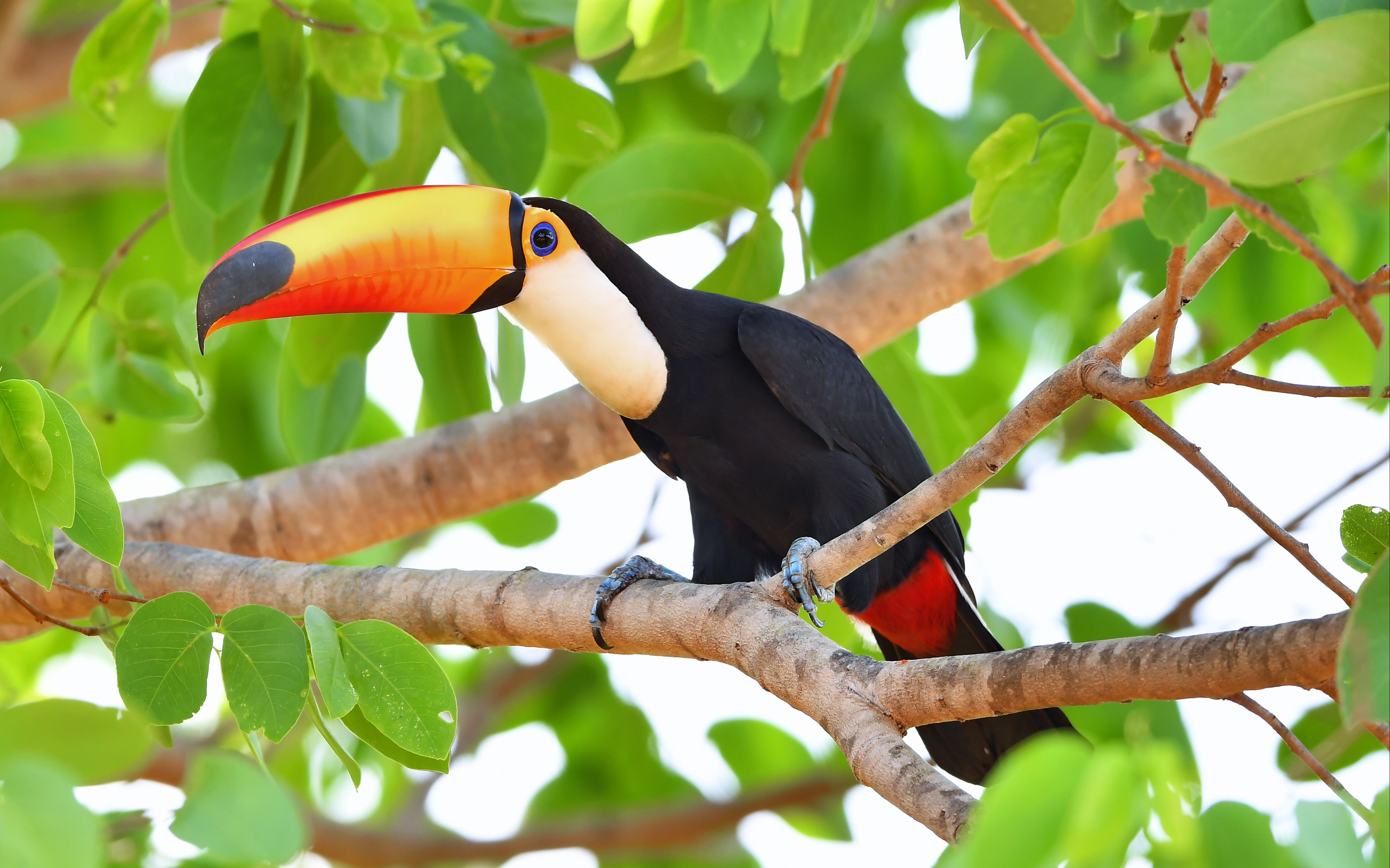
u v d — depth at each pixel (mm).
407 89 9516
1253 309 12375
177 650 5977
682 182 9781
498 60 9164
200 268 9797
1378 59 4809
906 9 12891
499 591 7824
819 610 10750
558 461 10234
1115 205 10336
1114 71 12344
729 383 8945
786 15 7281
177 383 9977
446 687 6203
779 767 14969
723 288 10250
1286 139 4961
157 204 14547
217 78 8719
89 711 5832
